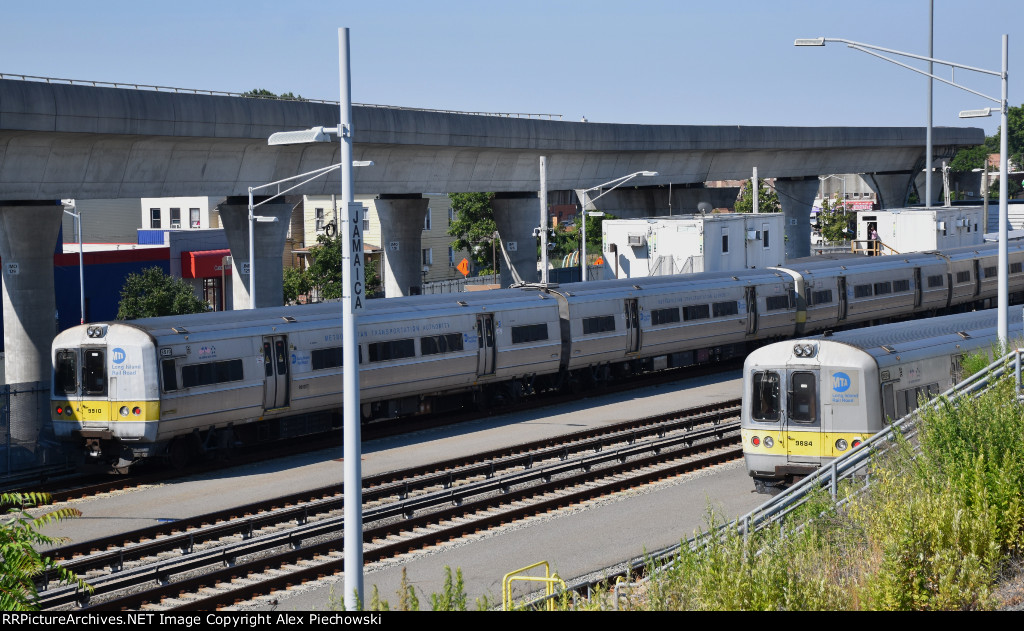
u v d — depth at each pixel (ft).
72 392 87.35
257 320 95.45
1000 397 54.44
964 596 37.78
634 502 76.95
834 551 46.26
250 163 146.51
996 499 44.01
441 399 113.50
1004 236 80.74
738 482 81.51
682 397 122.83
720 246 162.30
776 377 72.95
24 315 125.49
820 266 152.46
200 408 88.89
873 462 53.16
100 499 81.10
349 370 42.45
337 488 80.18
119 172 131.34
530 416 114.21
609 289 126.93
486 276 287.69
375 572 61.72
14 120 113.91
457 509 74.13
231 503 78.43
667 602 38.19
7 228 123.95
